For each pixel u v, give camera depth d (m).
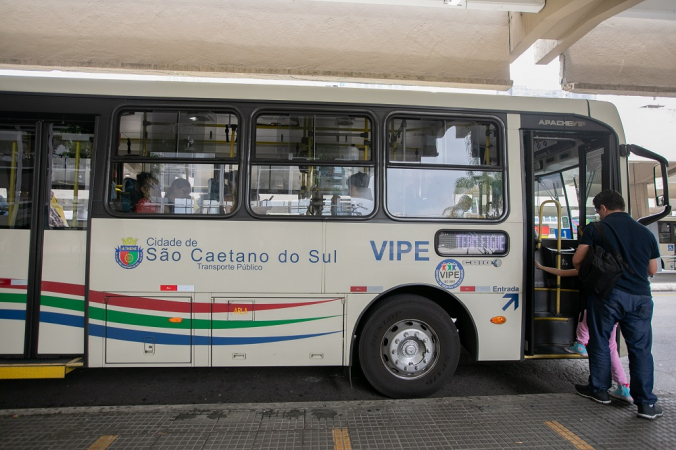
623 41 8.26
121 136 3.72
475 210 3.89
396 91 3.92
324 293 3.70
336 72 7.64
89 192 3.68
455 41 7.87
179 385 4.20
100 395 3.94
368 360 3.71
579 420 3.18
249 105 3.79
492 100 4.01
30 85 3.68
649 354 3.29
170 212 3.69
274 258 3.69
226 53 7.45
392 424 3.07
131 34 7.27
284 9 7.54
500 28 7.93
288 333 3.68
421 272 3.77
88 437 2.85
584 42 8.20
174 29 7.36
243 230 3.68
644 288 3.34
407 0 6.30
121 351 3.62
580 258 3.54
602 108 4.15
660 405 3.47
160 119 3.75
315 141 3.82
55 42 7.13
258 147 3.78
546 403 3.45
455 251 3.81
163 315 3.62
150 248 3.64
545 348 4.05
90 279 3.60
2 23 7.04
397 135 3.88
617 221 3.45
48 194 3.73
